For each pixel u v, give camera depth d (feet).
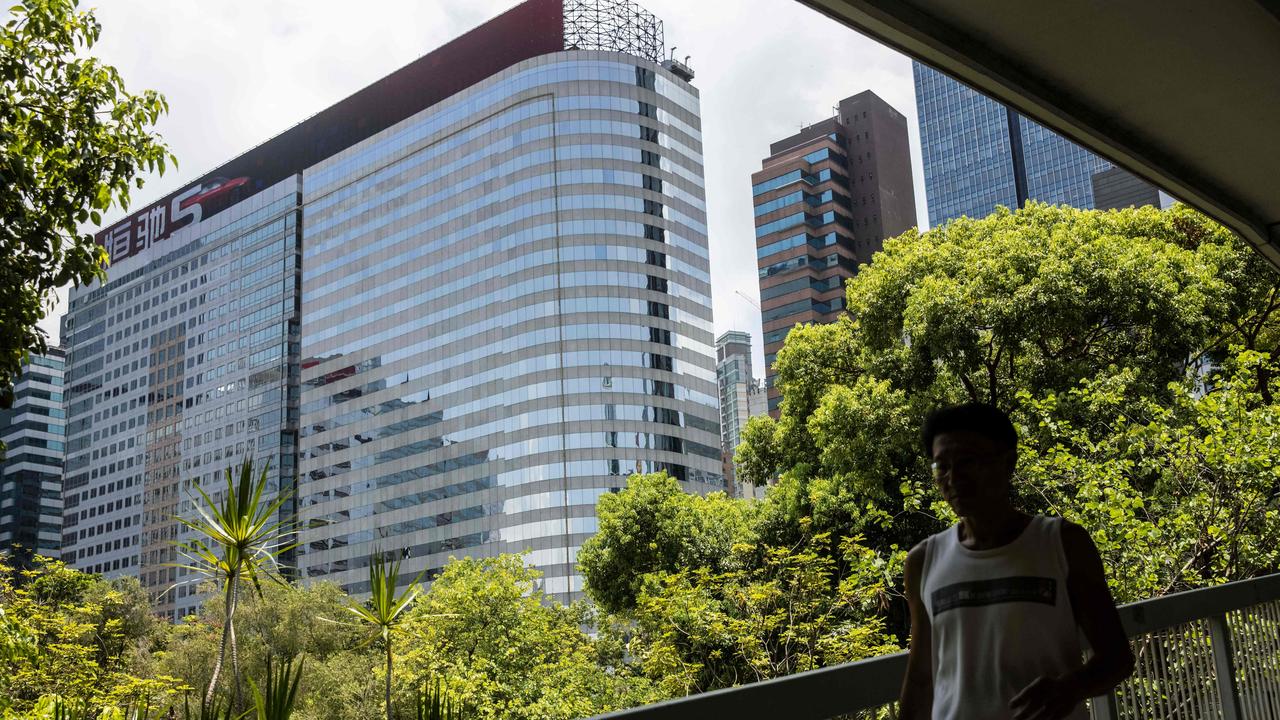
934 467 6.86
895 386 70.59
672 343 322.96
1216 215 30.09
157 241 467.11
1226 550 30.91
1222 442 30.76
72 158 18.62
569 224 318.86
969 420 6.63
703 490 320.91
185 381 437.58
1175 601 11.93
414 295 354.33
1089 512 31.65
